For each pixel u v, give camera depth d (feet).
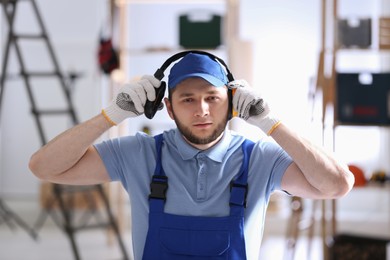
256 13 27.37
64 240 24.45
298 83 27.02
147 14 28.40
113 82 23.39
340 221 26.17
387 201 27.02
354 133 27.09
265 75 27.20
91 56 29.32
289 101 27.07
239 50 22.48
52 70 29.66
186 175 7.33
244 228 7.20
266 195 7.52
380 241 16.52
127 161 7.53
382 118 16.83
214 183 7.25
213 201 7.18
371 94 16.85
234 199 7.16
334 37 17.01
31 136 29.89
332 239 17.16
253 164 7.43
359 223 26.09
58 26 29.50
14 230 26.35
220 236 7.07
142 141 7.66
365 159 27.12
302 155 7.13
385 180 18.52
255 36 27.40
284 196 26.40
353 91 16.89
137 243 7.41
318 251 22.24
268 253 21.89
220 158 7.33
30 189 29.73
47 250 22.58
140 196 7.40
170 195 7.24
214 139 7.15
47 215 27.50
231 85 7.20
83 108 29.32
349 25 17.04
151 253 7.13
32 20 29.60
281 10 27.27
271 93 27.12
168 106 7.48
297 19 27.20
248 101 7.13
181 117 7.09
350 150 27.12
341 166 7.25
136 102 7.15
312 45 27.09
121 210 24.12
